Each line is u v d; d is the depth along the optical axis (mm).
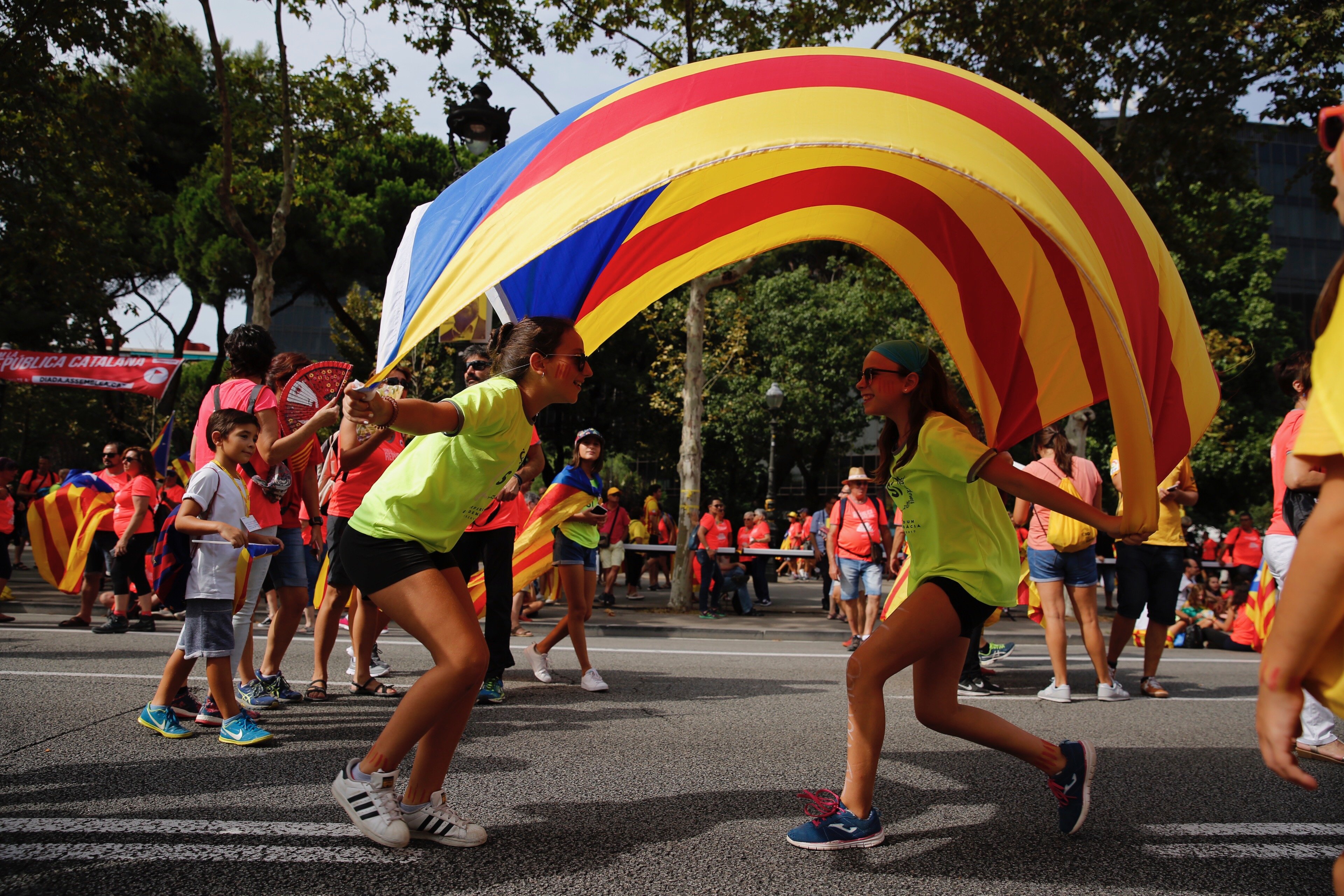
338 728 4328
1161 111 13867
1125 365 2736
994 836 2957
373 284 25500
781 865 2654
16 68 12742
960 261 3881
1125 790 3600
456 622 2672
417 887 2414
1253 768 3990
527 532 5859
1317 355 1463
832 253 31922
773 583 21469
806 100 2848
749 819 3094
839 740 4375
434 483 2750
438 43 13125
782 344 29844
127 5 12797
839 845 2793
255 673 4918
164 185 26141
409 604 2697
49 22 12383
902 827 3041
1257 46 13242
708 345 27156
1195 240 15500
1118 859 2756
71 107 13938
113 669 5785
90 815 2938
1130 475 2840
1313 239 50906
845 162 3592
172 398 26859
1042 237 3438
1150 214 14961
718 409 29688
